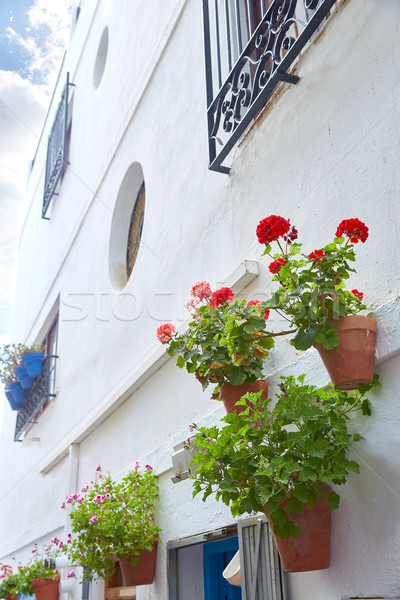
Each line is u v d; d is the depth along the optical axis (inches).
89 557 159.9
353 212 109.3
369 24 113.7
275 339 125.8
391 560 87.5
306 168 125.4
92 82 326.0
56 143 380.8
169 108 210.5
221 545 155.0
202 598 155.6
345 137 115.0
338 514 98.0
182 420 162.4
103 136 288.4
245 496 99.3
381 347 93.7
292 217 127.3
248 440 96.5
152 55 233.3
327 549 97.1
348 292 96.2
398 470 89.0
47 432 312.5
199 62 191.5
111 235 254.8
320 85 125.2
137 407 195.9
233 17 171.2
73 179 339.3
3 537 386.9
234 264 148.6
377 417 94.4
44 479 303.4
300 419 92.2
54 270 350.0
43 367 333.4
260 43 138.8
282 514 92.0
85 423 237.3
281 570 109.0
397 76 104.0
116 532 156.9
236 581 127.1
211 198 167.2
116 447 209.9
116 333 228.7
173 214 192.5
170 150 203.8
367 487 93.8
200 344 115.1
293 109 133.4
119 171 255.6
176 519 155.9
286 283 96.6
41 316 371.9
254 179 145.3
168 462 162.2
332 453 93.0
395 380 92.2
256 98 135.1
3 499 411.2
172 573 154.7
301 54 132.9
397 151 100.9
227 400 117.0
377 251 101.9
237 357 109.7
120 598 187.9
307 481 92.4
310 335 90.0
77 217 313.7
